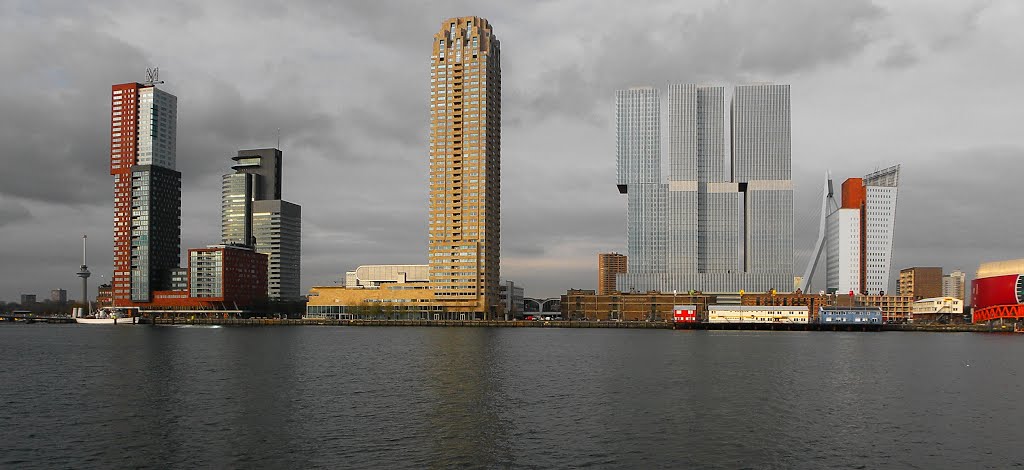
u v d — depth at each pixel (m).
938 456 67.12
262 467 62.31
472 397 98.50
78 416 83.75
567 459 65.19
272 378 118.88
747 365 144.62
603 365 143.00
